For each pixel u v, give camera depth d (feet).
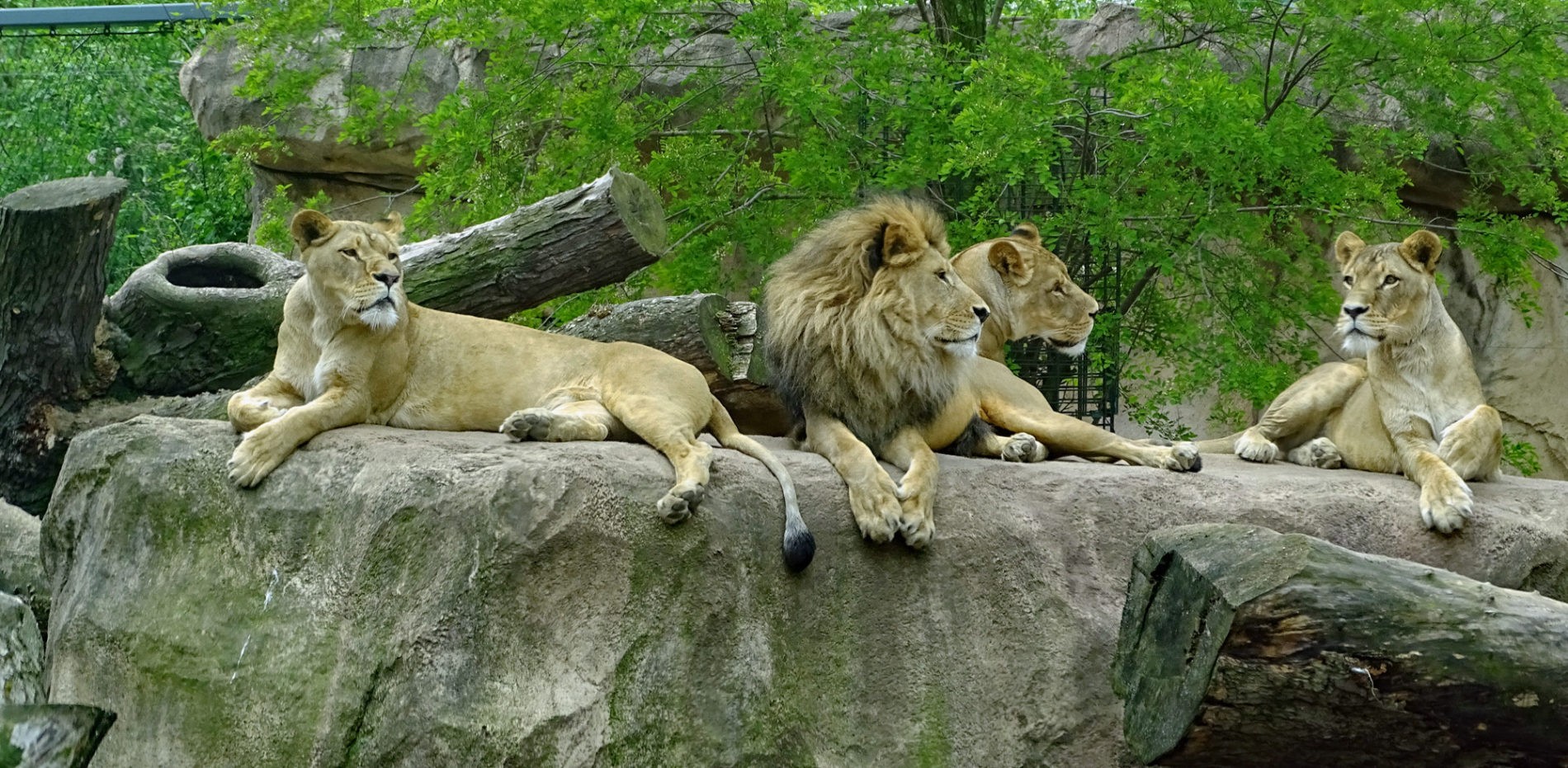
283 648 24.17
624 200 36.32
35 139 78.13
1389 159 50.39
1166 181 44.83
